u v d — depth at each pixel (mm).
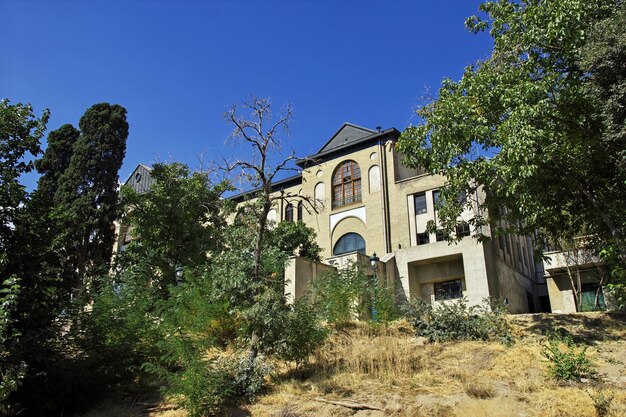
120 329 11102
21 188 11320
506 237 27609
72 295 13117
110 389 10812
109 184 24250
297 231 27172
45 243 11539
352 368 11023
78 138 25391
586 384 8969
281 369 11641
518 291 27375
